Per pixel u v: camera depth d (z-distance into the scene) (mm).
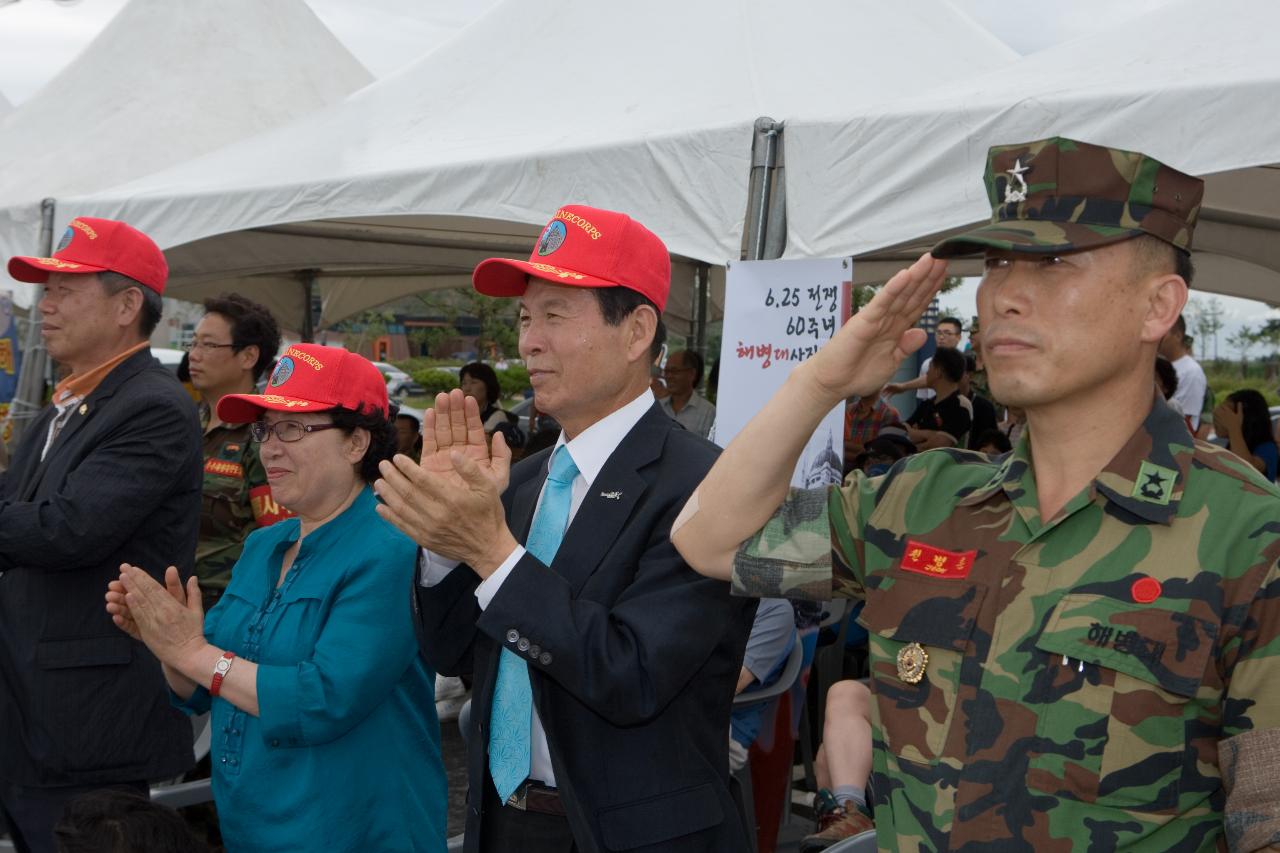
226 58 6996
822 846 2133
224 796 2236
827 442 3207
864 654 4594
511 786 1824
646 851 1719
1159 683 1099
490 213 3939
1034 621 1175
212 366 3770
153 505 2801
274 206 4457
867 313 1293
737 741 2887
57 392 3078
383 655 2139
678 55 4391
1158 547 1145
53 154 6211
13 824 2857
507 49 4953
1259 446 5914
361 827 2178
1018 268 1207
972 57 4488
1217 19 3168
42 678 2760
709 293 9891
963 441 7309
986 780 1147
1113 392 1198
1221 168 2725
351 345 20500
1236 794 1075
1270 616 1087
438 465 1793
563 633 1618
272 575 2369
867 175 3229
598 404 1904
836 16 4473
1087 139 2885
